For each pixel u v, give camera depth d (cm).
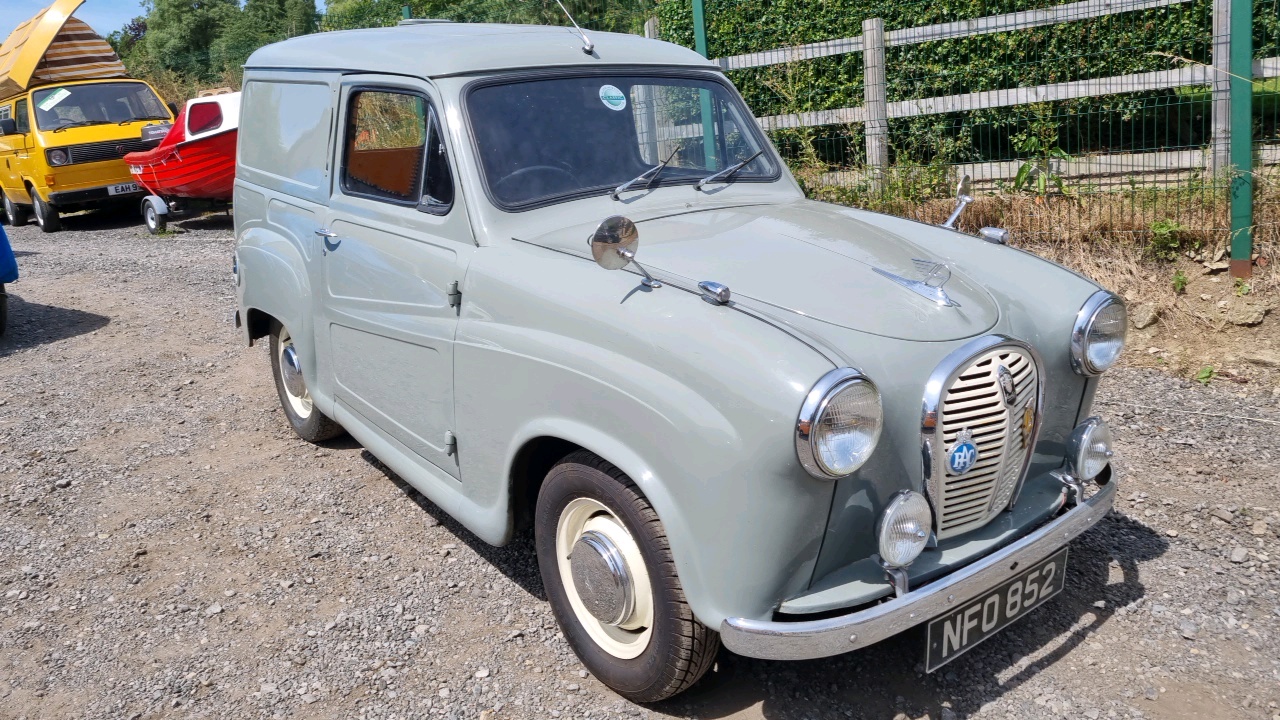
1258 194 585
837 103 876
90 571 395
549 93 360
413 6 1722
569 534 306
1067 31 794
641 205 350
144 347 719
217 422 559
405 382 367
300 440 527
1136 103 751
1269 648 308
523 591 366
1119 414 482
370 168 385
